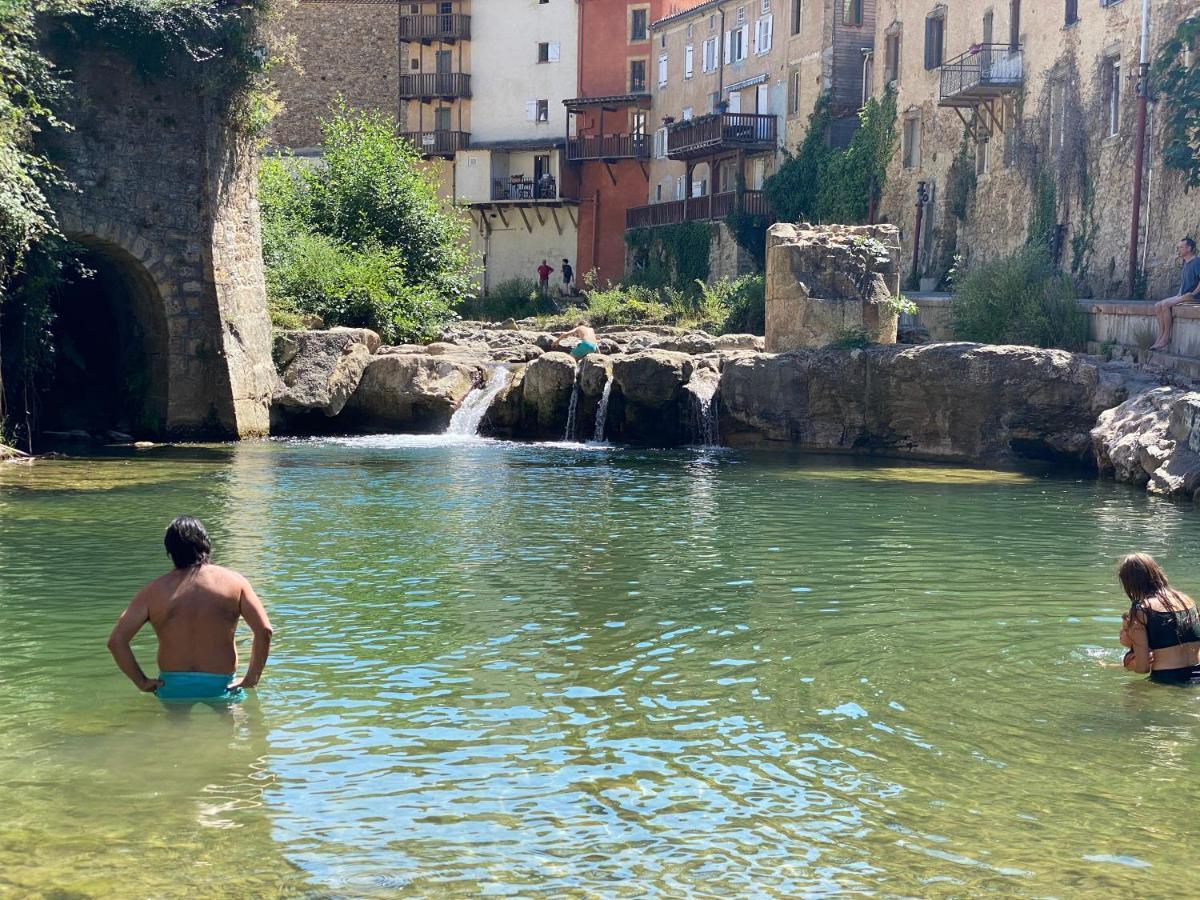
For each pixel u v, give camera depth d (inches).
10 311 913.5
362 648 367.6
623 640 379.9
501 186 2546.8
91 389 1096.2
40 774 263.1
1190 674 338.3
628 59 2502.5
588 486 757.3
